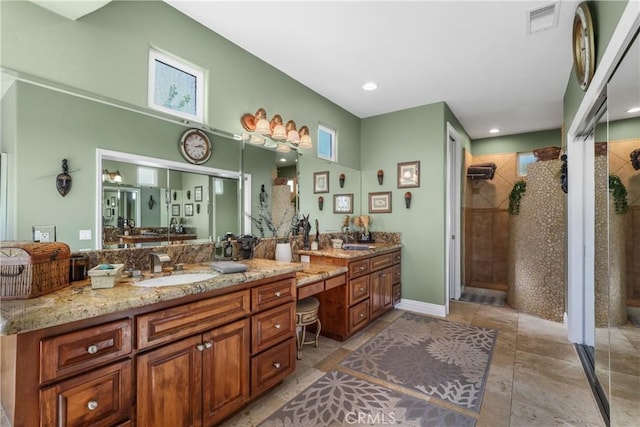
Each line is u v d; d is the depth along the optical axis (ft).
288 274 6.74
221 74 7.70
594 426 5.57
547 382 7.02
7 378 3.55
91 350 3.78
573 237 9.23
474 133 16.65
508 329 10.35
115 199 5.77
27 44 4.75
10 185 4.63
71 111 5.23
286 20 7.07
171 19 6.64
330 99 11.82
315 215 11.25
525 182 12.66
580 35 6.52
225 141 7.89
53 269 4.33
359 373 7.43
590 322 9.00
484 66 9.18
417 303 12.39
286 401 6.31
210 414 5.13
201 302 5.00
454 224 14.52
